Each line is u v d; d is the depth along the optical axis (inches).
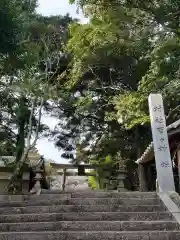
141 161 614.2
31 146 698.8
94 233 279.6
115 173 848.9
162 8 492.4
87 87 851.4
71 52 800.9
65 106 842.2
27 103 753.6
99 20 598.2
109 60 733.9
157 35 542.0
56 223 301.0
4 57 450.3
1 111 695.1
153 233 279.4
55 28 802.8
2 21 353.1
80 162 932.0
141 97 572.1
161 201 357.1
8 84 616.7
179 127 399.9
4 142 759.7
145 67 714.2
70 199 362.9
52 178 1061.8
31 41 752.3
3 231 296.4
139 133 788.6
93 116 860.6
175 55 502.3
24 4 589.9
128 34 597.3
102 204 356.2
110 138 845.8
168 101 570.6
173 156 497.7
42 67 830.5
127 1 530.3
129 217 318.7
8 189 660.7
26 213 337.4
